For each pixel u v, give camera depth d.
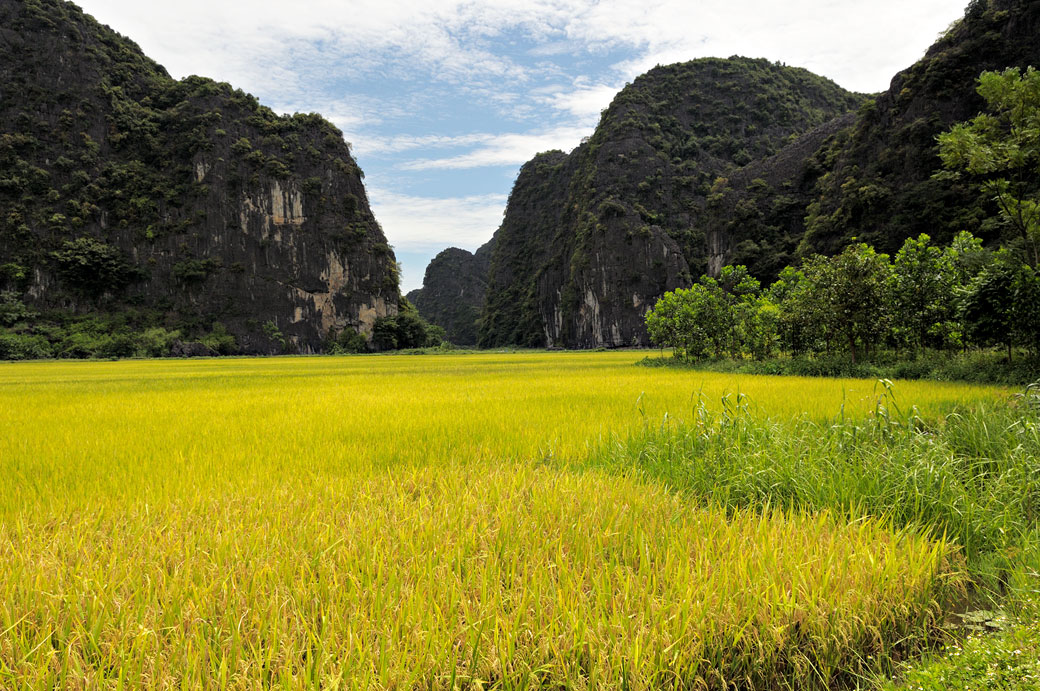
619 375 19.41
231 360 63.97
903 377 14.97
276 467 5.63
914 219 55.38
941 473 4.15
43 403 12.27
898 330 17.28
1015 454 4.61
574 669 2.17
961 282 15.73
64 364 51.81
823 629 2.46
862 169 65.94
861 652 2.51
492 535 3.34
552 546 3.23
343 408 10.62
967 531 3.58
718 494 4.51
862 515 3.80
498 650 2.18
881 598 2.74
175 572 2.76
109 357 78.50
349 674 2.04
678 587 2.67
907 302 16.94
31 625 2.39
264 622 2.34
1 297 86.12
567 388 13.87
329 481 4.94
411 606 2.45
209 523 3.70
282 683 1.97
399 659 2.10
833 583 2.76
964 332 14.51
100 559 3.08
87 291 93.00
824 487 4.21
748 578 2.74
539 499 4.11
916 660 2.45
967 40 58.59
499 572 2.85
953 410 6.84
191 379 22.28
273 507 4.11
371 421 8.69
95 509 4.21
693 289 27.34
